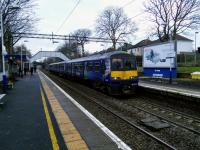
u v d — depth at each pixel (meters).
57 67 48.94
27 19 26.72
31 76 41.62
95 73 19.83
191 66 32.88
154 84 21.38
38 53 74.12
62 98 14.39
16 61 35.03
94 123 8.52
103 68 17.67
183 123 9.98
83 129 7.80
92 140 6.74
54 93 16.80
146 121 9.70
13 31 27.81
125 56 16.81
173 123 9.62
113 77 16.42
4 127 8.01
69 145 6.31
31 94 16.27
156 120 9.92
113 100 15.60
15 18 25.72
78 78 28.28
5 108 11.23
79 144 6.38
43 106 11.71
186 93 13.95
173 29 36.28
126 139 7.44
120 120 9.86
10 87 19.86
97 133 7.37
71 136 7.04
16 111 10.53
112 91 16.86
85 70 23.45
